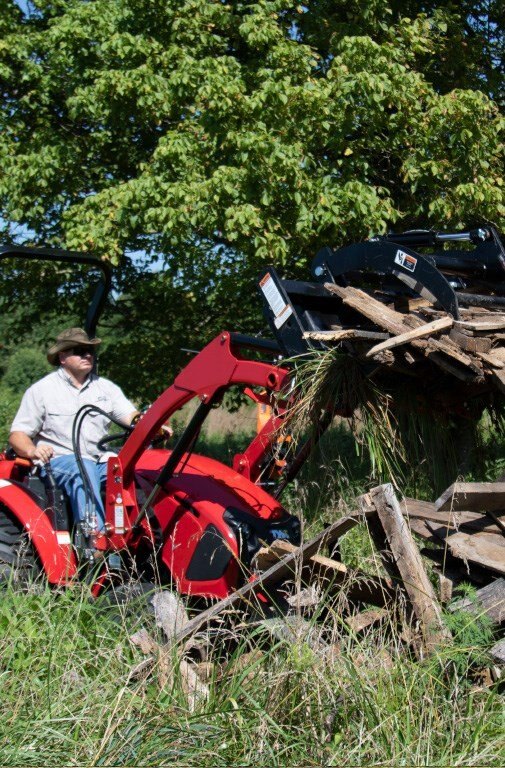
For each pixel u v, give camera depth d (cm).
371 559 377
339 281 436
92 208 989
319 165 914
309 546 362
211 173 916
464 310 381
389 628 368
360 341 388
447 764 289
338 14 1000
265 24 924
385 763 289
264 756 306
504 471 373
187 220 877
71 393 556
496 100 1068
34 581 480
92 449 549
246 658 366
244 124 880
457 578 356
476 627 323
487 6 1093
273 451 476
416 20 962
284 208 898
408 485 429
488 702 311
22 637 391
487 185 882
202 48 1012
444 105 881
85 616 421
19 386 2891
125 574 488
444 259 418
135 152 1109
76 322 1242
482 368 365
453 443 433
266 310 432
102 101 1016
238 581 435
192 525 456
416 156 904
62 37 1038
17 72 1163
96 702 342
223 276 1084
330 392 398
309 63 929
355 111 886
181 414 1367
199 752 306
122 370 1191
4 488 527
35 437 557
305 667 332
